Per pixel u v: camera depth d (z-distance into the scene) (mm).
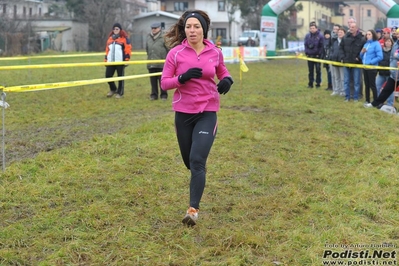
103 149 8008
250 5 49500
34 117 11141
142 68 26703
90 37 51844
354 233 5031
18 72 22391
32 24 46844
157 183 6582
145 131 9289
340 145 8734
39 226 5191
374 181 6609
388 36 13086
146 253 4656
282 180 6828
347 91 13797
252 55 30078
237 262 4449
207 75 5289
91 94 14836
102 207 5711
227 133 9328
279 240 4949
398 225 5289
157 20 59781
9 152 8016
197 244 4875
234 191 6414
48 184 6445
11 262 4469
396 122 10898
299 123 10492
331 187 6508
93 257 4562
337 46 14734
